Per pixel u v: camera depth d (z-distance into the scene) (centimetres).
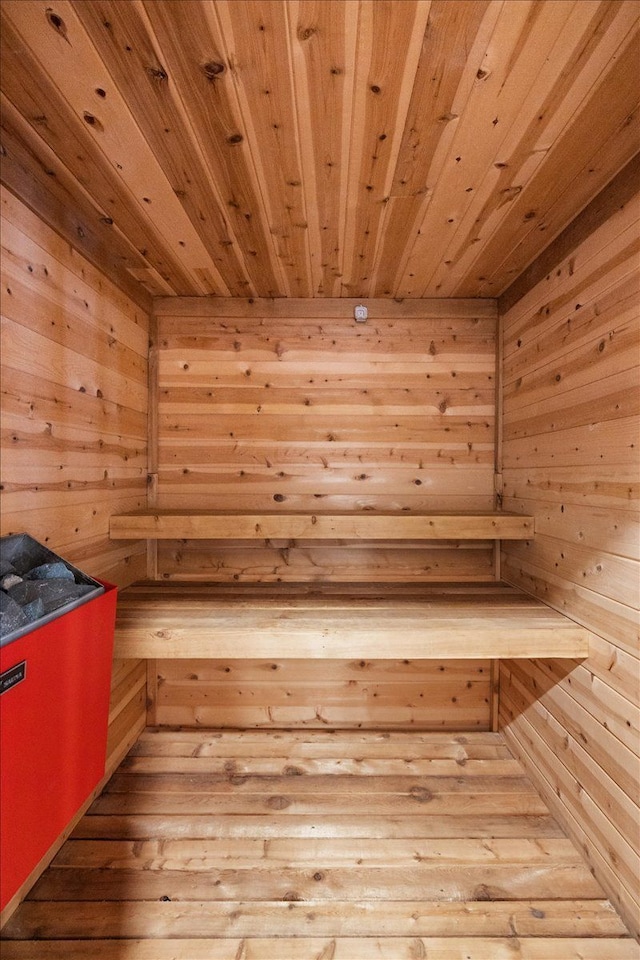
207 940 119
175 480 217
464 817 159
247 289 207
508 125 112
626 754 125
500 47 92
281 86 100
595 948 117
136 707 202
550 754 164
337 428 217
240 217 150
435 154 121
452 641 144
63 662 98
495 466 217
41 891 131
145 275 194
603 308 140
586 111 108
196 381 216
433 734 208
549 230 161
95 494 168
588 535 147
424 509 217
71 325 151
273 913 126
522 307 193
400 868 140
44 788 93
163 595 183
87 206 146
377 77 98
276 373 217
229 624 147
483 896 131
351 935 120
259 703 213
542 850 146
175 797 167
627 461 129
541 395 178
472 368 218
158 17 86
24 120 112
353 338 217
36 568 119
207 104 105
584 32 89
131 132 114
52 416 141
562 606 162
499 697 210
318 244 167
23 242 127
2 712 80
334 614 159
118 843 147
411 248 171
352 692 214
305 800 166
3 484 119
